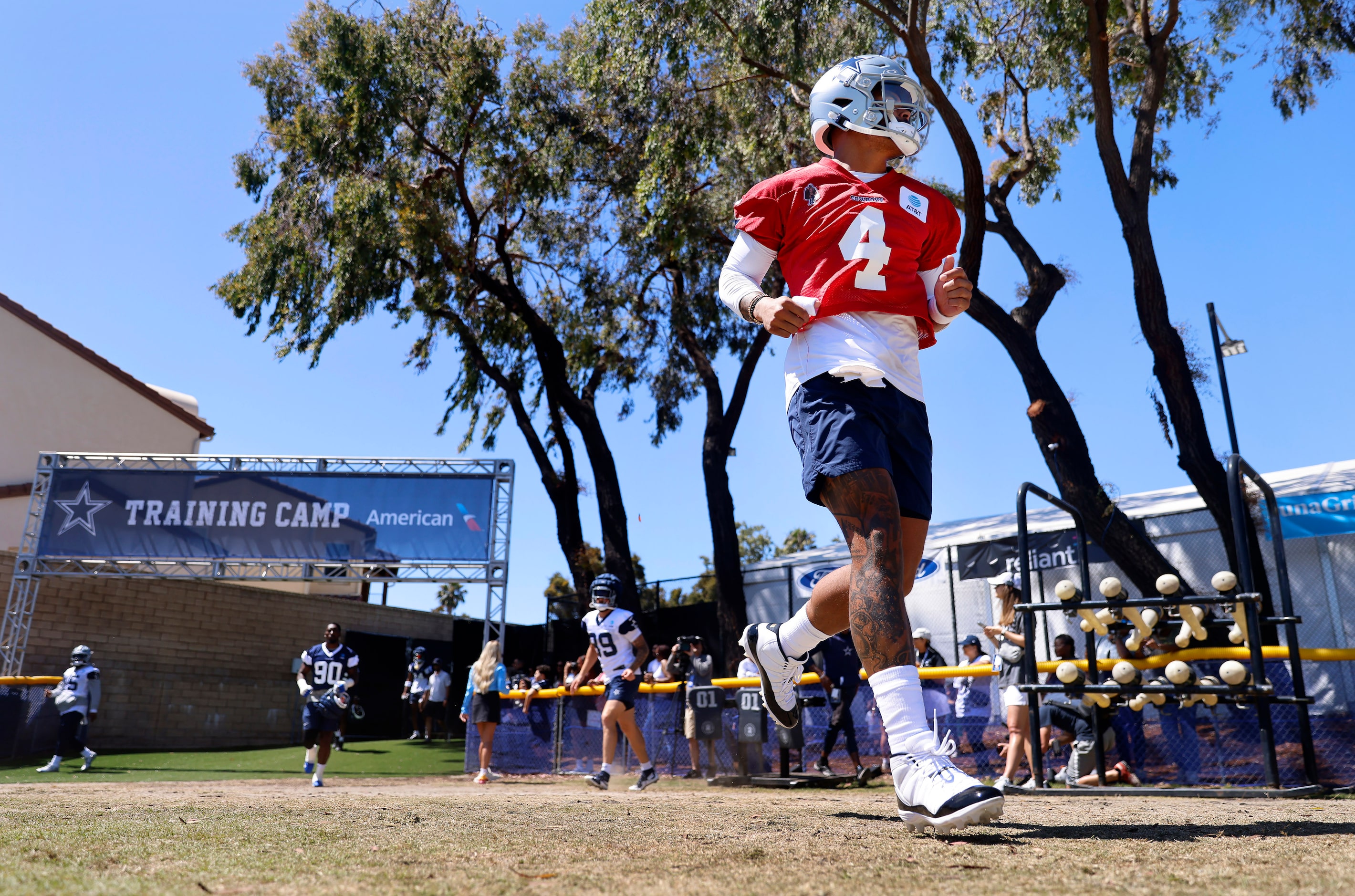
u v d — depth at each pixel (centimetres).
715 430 1708
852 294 199
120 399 2145
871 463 186
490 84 1642
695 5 1240
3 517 1922
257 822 189
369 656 1930
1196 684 409
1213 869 117
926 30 1191
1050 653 1282
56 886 101
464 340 1859
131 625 1747
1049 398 1182
